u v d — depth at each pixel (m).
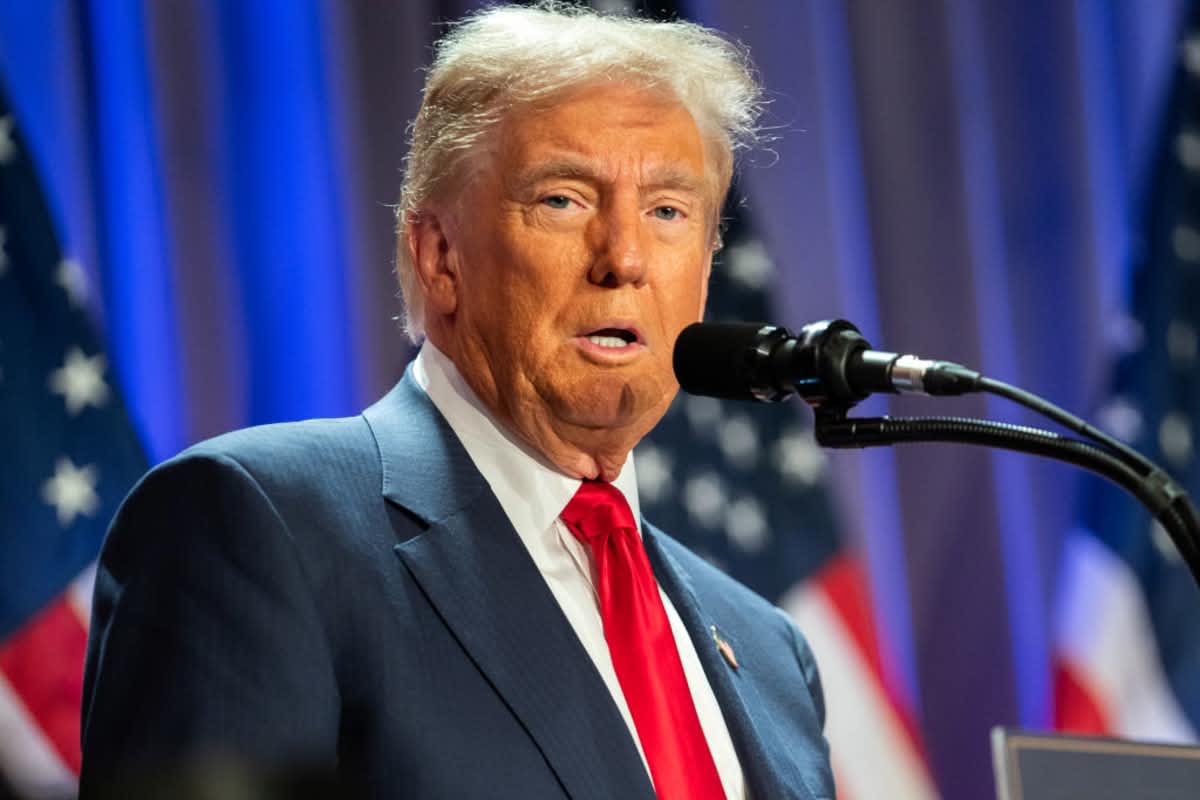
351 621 5.18
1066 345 14.30
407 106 11.49
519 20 6.14
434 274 6.13
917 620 13.54
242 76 11.05
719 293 12.53
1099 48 15.12
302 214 11.07
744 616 6.79
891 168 13.80
